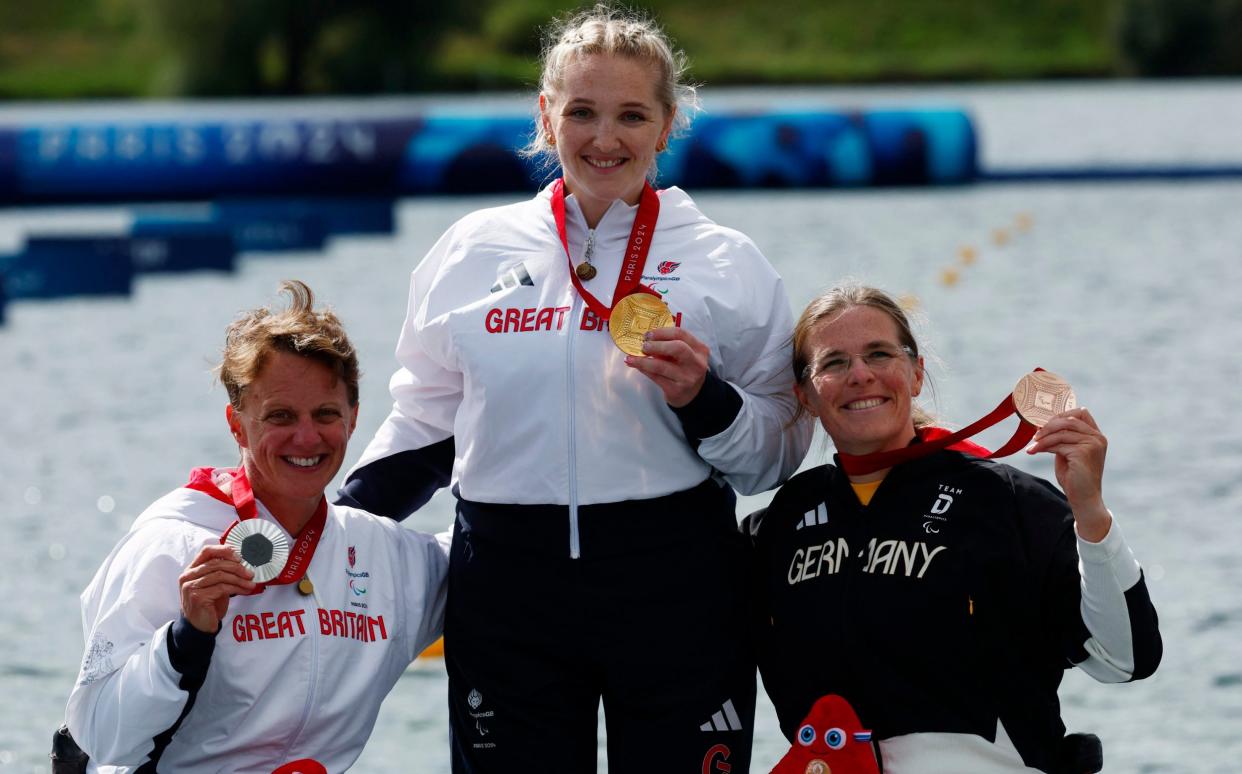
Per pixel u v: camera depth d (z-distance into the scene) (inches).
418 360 590.2
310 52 6259.8
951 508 533.0
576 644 553.0
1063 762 534.6
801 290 2096.5
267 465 534.9
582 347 549.0
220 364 554.9
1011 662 527.5
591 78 547.2
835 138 3102.9
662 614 550.6
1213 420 1469.0
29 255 2278.5
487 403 554.3
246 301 2235.5
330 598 548.7
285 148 3041.3
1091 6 7549.2
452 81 6343.5
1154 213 2842.0
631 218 568.7
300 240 2655.0
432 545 589.3
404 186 3075.8
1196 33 6732.3
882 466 545.3
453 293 573.0
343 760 558.6
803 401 570.3
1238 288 2155.5
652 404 547.8
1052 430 500.4
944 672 525.3
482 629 561.9
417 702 906.1
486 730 565.3
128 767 527.2
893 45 7372.1
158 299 2273.6
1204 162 3390.7
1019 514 528.4
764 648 563.2
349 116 3090.6
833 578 539.2
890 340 547.8
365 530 566.9
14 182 3021.7
